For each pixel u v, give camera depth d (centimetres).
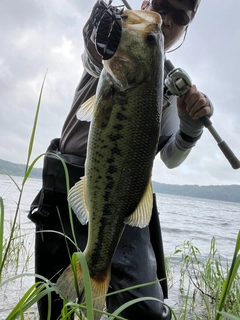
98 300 49
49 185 67
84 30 58
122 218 50
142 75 47
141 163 49
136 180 49
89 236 51
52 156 67
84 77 75
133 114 48
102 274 51
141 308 59
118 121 48
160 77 49
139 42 47
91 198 50
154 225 67
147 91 48
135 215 50
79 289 48
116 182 49
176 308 104
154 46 48
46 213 66
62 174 67
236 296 99
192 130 64
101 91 48
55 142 75
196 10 75
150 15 49
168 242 247
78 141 68
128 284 61
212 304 107
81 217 51
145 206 50
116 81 47
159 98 49
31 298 44
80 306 41
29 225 221
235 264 40
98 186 49
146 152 49
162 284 67
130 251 63
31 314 88
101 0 47
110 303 66
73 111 72
